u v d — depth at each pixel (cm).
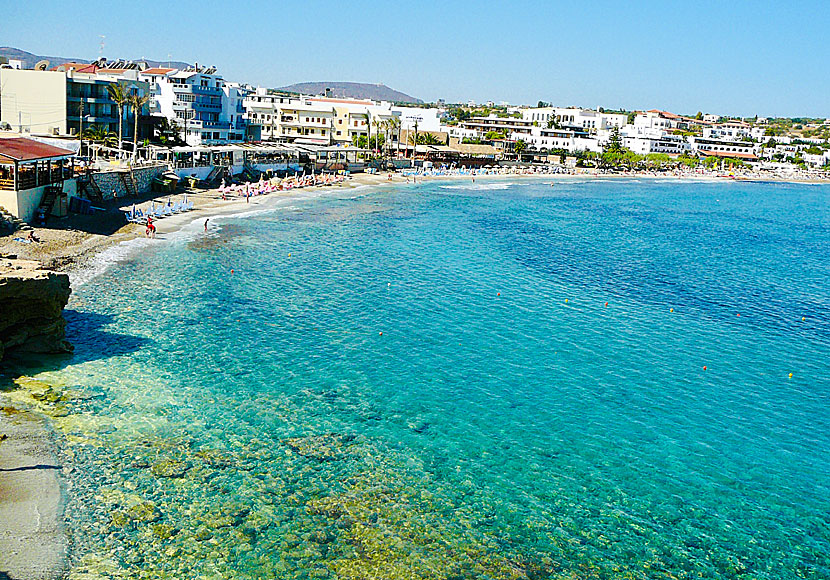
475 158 19862
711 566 2528
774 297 6462
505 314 5366
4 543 2317
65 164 7838
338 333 4678
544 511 2780
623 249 8538
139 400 3431
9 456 2808
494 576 2384
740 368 4506
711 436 3509
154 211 7962
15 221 6059
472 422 3491
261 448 3083
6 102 10600
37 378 3547
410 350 4447
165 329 4453
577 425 3534
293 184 12150
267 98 18400
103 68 12781
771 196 18625
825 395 4128
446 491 2866
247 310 5003
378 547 2486
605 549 2577
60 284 3878
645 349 4756
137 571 2278
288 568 2347
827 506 2955
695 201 15888
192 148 11069
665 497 2941
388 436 3284
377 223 9231
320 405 3559
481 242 8362
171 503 2631
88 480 2720
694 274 7281
